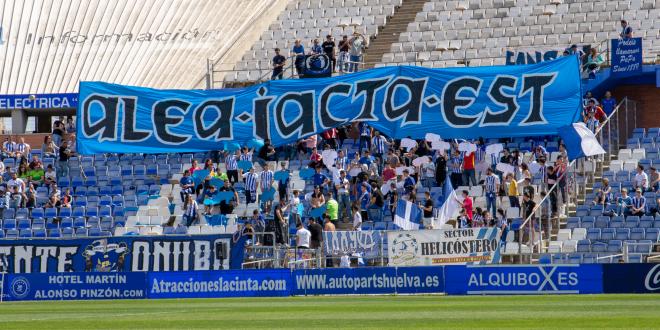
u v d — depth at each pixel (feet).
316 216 184.55
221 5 269.64
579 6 255.50
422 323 86.48
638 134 208.85
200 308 114.73
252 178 198.39
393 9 270.05
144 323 92.73
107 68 257.55
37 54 257.14
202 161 220.43
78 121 216.95
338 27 266.98
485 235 154.92
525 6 259.80
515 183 180.86
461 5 264.93
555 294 131.23
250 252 170.91
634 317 88.12
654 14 246.06
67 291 147.13
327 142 216.74
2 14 258.57
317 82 211.82
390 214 189.98
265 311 106.32
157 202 206.59
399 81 207.62
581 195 189.67
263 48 266.36
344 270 139.44
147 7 266.36
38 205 213.46
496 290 133.69
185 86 257.96
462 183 193.47
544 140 210.18
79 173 221.05
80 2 264.11
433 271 136.36
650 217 175.73
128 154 223.71
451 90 204.85
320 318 94.58
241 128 213.66
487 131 202.49
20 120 248.52
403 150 207.10
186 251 163.43
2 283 148.56
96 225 203.41
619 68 212.64
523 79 201.67
